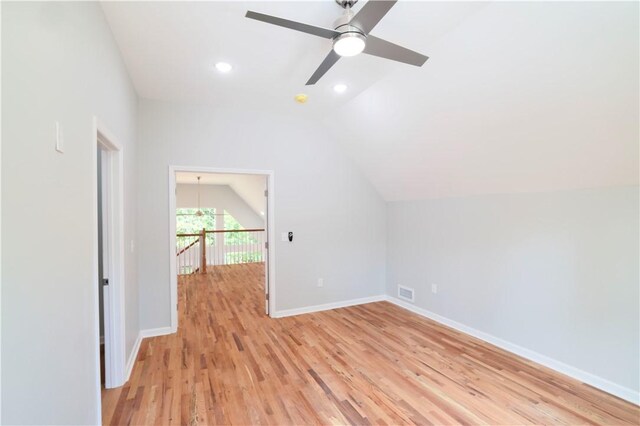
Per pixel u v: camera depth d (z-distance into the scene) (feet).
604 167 7.45
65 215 4.22
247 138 12.75
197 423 6.49
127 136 8.87
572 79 6.37
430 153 11.06
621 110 6.26
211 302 15.24
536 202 9.39
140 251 11.11
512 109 7.77
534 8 5.76
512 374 8.52
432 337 11.12
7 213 2.88
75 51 4.66
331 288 14.61
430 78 8.54
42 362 3.52
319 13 6.50
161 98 11.25
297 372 8.58
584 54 5.89
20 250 3.10
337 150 14.61
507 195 10.21
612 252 7.73
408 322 12.69
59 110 4.06
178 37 7.34
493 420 6.59
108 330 7.80
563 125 7.27
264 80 9.75
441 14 6.42
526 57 6.57
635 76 5.68
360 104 11.36
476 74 7.59
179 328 11.94
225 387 7.83
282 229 13.47
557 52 6.14
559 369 8.73
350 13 5.84
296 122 13.67
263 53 8.12
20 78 3.12
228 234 28.25
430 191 12.93
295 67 8.88
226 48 7.86
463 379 8.25
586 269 8.21
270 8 6.28
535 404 7.16
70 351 4.33
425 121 9.99
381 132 11.92
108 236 7.80
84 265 4.89
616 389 7.59
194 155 11.91
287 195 13.56
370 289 15.69
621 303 7.57
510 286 10.10
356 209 15.19
